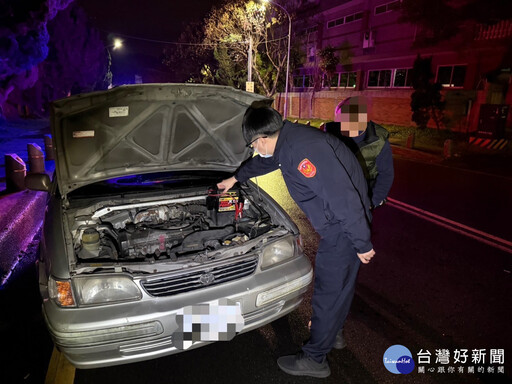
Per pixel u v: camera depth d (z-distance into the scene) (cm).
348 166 188
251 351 246
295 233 246
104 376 223
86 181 262
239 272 217
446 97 1411
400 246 420
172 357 240
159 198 276
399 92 1770
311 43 2502
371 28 1948
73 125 228
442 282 341
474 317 289
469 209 559
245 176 269
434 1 1310
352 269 209
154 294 195
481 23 1227
